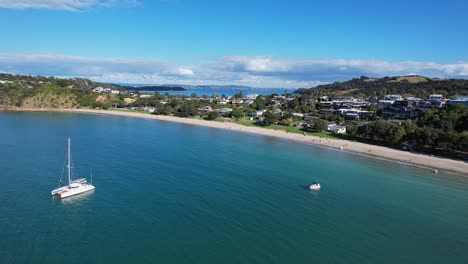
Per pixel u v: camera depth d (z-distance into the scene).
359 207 65.94
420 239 53.47
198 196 67.88
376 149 125.88
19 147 108.88
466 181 87.31
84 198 65.00
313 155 115.19
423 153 120.00
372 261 46.38
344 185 80.25
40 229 51.75
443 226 58.62
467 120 138.12
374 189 77.94
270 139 148.62
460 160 109.69
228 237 51.06
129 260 44.12
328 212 62.69
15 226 52.50
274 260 45.28
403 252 49.22
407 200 71.12
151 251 46.41
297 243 50.12
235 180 80.00
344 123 184.62
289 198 69.31
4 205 60.44
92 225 53.56
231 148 122.00
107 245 47.62
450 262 47.12
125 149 111.06
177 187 73.00
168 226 53.94
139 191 69.69
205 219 57.06
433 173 94.44
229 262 44.38
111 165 89.25
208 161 98.56
